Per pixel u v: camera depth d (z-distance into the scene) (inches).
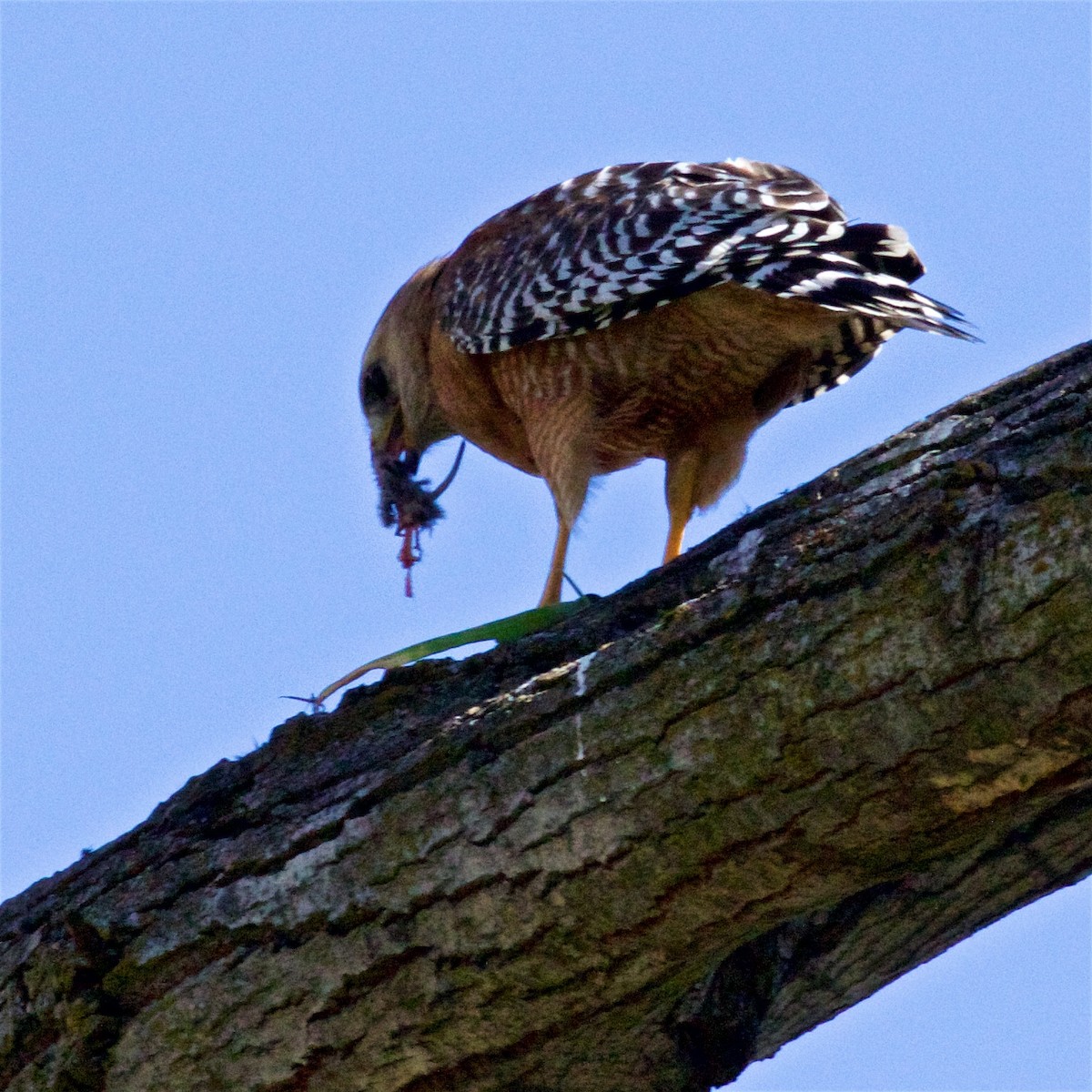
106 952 290.7
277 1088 277.0
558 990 261.1
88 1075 288.0
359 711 292.7
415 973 265.9
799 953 289.4
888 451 249.0
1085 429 223.8
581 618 281.0
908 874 255.8
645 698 249.1
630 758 248.4
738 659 241.3
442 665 291.0
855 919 285.9
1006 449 231.0
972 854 276.4
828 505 249.1
